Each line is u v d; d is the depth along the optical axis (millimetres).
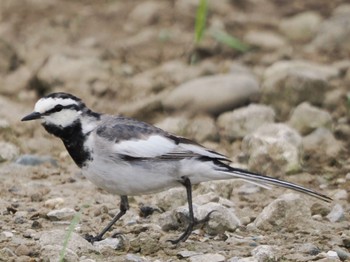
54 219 11773
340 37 19109
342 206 12477
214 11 21062
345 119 16078
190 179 10625
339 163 14484
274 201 11555
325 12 20656
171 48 19547
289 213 11461
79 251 10359
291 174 13852
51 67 18094
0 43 18891
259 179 10578
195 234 11164
